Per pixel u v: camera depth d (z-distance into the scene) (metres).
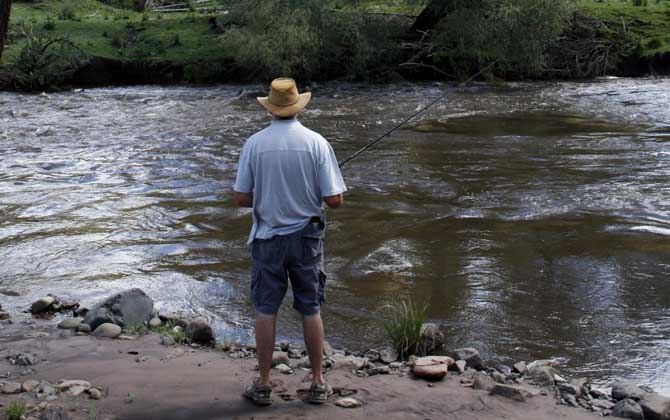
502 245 8.80
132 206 10.65
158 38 29.19
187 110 20.44
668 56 27.70
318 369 4.54
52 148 15.14
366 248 8.73
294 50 24.97
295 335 6.25
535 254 8.45
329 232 9.37
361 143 15.55
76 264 8.16
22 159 14.01
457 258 8.34
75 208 10.55
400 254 8.49
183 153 14.55
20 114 19.83
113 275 7.80
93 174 12.73
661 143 14.88
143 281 7.61
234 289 7.41
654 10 32.12
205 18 32.47
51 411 4.27
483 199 10.92
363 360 5.37
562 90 24.22
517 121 18.20
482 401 4.63
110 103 21.94
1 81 24.88
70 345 5.60
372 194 11.31
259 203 4.44
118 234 9.30
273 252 4.39
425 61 27.59
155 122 18.42
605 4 33.75
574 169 12.74
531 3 25.14
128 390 4.72
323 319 6.60
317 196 4.48
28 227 9.62
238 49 25.95
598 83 26.06
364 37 25.95
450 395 4.71
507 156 13.99
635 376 5.45
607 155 13.85
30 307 6.80
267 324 4.45
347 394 4.69
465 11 25.86
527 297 7.17
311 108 20.78
